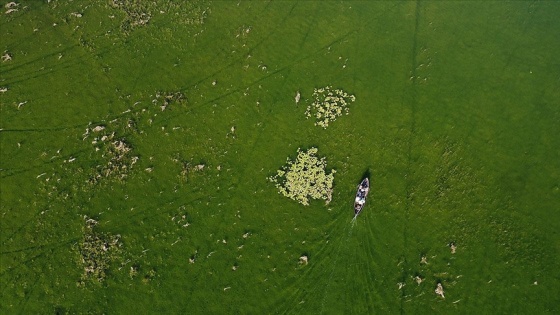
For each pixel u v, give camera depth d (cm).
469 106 3956
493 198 3575
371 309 3259
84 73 4203
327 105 3975
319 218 3531
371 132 3847
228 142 3853
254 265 3419
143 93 4088
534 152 3750
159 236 3525
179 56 4284
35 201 3666
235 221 3562
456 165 3697
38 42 4372
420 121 3888
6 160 3831
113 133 3897
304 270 3381
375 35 4356
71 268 3428
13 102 4075
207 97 4059
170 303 3325
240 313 3288
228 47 4322
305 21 4459
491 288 3294
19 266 3453
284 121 3928
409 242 3444
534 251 3397
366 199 3569
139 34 4397
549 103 3972
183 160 3791
